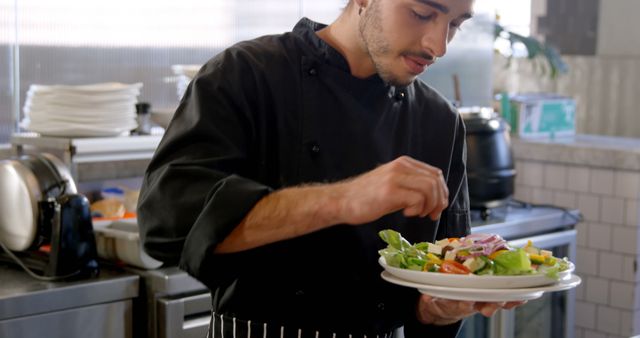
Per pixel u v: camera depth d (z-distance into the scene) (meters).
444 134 1.72
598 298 3.76
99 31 3.00
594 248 3.76
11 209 2.45
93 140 2.62
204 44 3.25
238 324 1.57
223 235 1.28
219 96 1.47
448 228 1.76
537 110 4.14
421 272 1.37
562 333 3.39
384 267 1.48
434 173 1.25
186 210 1.34
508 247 1.44
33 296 2.23
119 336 2.42
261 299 1.55
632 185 3.61
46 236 2.41
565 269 1.42
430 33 1.39
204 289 2.52
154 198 1.38
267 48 1.58
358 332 1.63
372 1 1.43
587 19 5.12
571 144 3.85
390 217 1.63
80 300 2.33
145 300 2.49
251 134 1.51
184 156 1.42
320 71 1.58
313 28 1.62
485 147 3.09
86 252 2.40
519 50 4.78
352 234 1.57
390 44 1.41
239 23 3.32
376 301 1.63
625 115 5.00
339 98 1.58
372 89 1.61
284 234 1.29
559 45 5.24
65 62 2.94
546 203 3.92
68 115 2.63
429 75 3.74
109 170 3.00
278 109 1.54
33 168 2.45
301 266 1.55
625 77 4.99
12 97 2.84
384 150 1.63
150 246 1.39
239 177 1.34
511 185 3.19
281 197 1.28
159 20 3.13
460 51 3.81
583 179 3.78
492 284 1.34
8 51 2.82
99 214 2.77
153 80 3.14
